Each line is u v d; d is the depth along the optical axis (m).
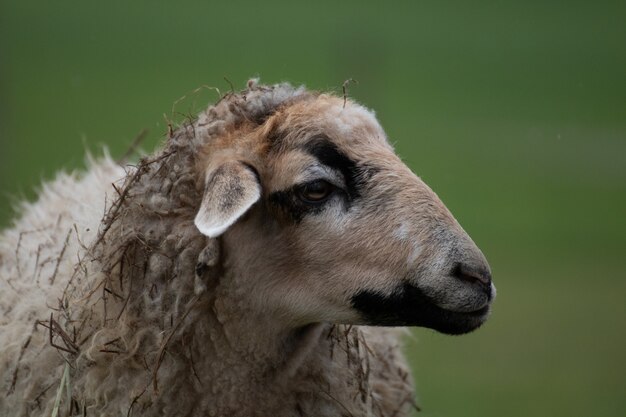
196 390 10.77
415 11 104.75
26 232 12.59
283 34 87.19
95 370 10.64
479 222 40.47
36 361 11.07
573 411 22.30
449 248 10.28
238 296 10.70
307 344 10.99
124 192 10.95
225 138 10.95
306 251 10.57
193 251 10.70
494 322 29.58
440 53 84.06
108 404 10.65
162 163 11.00
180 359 10.67
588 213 43.00
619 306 30.75
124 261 10.77
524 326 29.17
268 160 10.64
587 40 93.94
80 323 10.83
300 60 72.19
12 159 41.44
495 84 73.50
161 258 10.70
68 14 95.06
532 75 77.88
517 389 23.92
